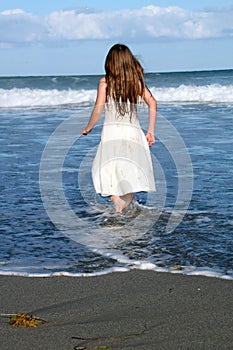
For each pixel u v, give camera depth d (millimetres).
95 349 2529
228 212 5242
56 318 2912
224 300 3150
